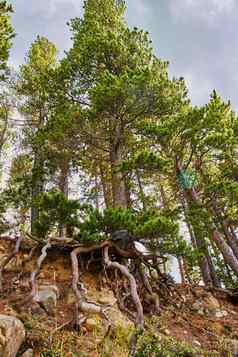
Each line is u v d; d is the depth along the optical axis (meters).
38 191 15.37
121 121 13.31
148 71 12.04
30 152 18.67
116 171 10.85
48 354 5.30
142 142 13.87
